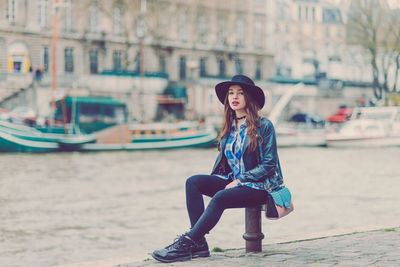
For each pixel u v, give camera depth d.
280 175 5.38
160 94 58.94
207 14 71.56
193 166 29.03
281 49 79.94
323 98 73.44
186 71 69.44
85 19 60.38
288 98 46.44
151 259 5.70
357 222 12.67
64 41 58.78
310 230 11.84
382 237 6.64
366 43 59.41
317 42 79.94
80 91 51.84
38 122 37.44
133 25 63.53
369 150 40.12
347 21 62.50
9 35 55.50
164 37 66.25
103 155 35.53
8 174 24.41
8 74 50.28
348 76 75.25
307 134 42.75
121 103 38.50
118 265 5.48
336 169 26.83
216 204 5.27
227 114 5.51
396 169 26.70
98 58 61.41
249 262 5.23
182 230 12.55
